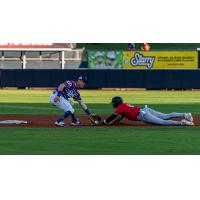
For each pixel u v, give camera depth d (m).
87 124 50.28
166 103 80.19
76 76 122.69
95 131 45.81
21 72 123.88
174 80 121.12
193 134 44.28
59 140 41.50
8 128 47.81
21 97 93.62
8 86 124.38
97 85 122.31
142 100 87.25
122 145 39.50
